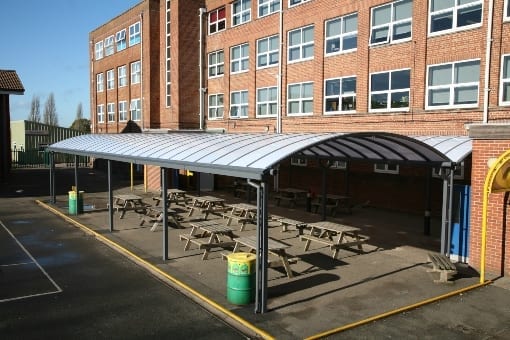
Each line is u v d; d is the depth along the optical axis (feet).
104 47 148.25
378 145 39.99
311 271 36.40
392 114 64.23
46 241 46.83
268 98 88.58
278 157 28.17
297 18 80.28
